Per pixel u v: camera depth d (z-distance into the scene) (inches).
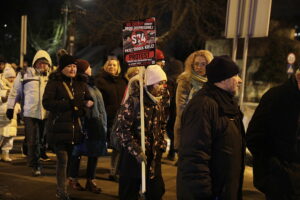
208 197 112.1
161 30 698.8
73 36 668.1
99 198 209.0
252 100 759.7
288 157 128.9
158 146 161.0
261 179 133.3
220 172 114.5
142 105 151.3
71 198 207.2
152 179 159.8
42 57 246.8
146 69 160.4
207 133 112.5
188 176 112.4
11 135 285.3
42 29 1092.5
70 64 198.4
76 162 219.9
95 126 214.8
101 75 253.4
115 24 641.6
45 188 224.8
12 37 1176.2
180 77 206.5
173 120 283.7
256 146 133.6
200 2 624.4
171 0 612.1
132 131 157.1
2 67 307.7
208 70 120.8
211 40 733.9
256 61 765.3
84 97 203.9
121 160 158.9
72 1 700.0
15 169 267.1
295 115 128.0
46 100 191.3
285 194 128.2
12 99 251.4
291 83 131.0
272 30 775.7
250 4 227.1
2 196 207.8
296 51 754.8
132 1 627.2
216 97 117.0
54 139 191.5
